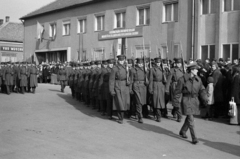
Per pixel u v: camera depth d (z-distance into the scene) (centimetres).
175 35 1992
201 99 723
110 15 2484
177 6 2002
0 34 4641
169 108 1258
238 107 943
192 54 1880
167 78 956
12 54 4659
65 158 592
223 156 627
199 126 920
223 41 1747
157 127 891
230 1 1727
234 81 942
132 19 2297
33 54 3484
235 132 845
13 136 758
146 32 2184
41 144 688
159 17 2094
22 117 1020
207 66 1195
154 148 674
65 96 1652
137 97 945
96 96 1162
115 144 700
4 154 611
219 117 1088
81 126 889
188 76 722
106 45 2528
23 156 600
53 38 3156
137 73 956
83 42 2770
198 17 1855
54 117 1027
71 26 2917
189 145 705
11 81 1761
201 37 1858
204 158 612
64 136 767
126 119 1019
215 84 1009
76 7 2842
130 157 606
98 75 1152
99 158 596
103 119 1009
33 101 1430
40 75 2834
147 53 2181
